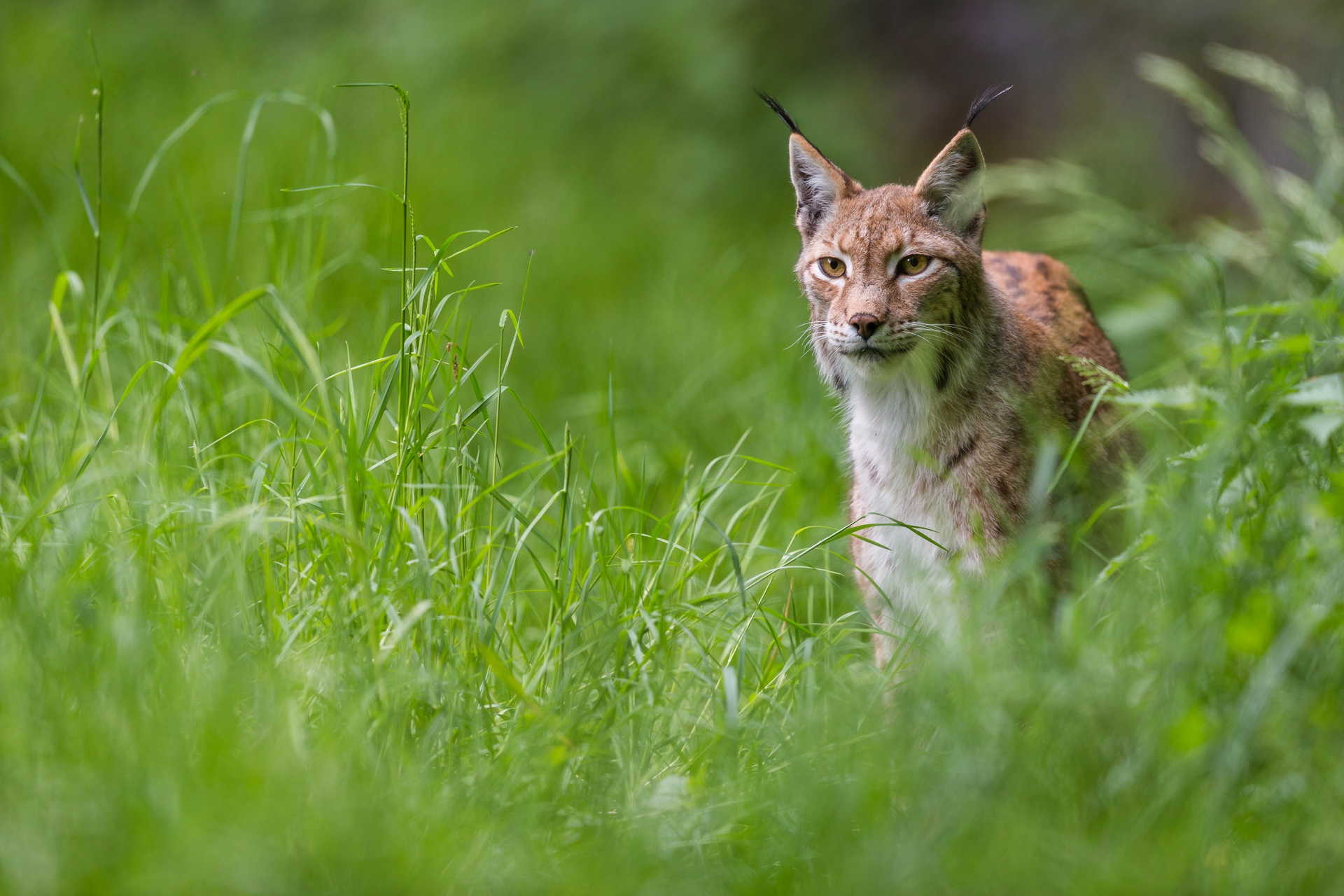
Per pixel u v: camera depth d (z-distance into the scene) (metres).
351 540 5.99
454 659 6.16
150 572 6.04
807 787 5.55
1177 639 5.56
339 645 5.90
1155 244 11.64
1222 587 5.73
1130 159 18.03
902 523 7.32
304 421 6.86
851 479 8.73
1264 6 17.91
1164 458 7.07
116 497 6.61
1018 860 4.91
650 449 10.78
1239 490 6.48
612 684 6.21
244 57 18.97
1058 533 7.73
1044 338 8.70
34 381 9.85
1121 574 6.67
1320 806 5.05
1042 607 6.70
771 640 7.48
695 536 7.56
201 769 5.10
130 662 5.42
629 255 15.84
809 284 8.62
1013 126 20.94
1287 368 7.10
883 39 21.25
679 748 6.39
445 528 6.26
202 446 7.68
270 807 4.96
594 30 19.84
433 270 6.98
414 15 20.14
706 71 19.34
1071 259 12.73
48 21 18.66
